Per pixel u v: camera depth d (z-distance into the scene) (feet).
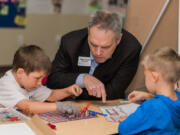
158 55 4.33
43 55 4.73
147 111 4.03
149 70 4.36
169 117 4.01
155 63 4.27
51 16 11.71
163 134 4.02
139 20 7.80
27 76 4.66
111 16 4.91
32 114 4.60
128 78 5.76
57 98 5.41
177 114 4.13
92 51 5.02
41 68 4.63
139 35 7.84
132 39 5.83
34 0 11.00
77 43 5.61
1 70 10.40
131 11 8.05
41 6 11.28
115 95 5.68
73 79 5.51
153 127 4.00
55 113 4.72
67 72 5.81
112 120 4.62
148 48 7.65
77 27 12.75
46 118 4.45
